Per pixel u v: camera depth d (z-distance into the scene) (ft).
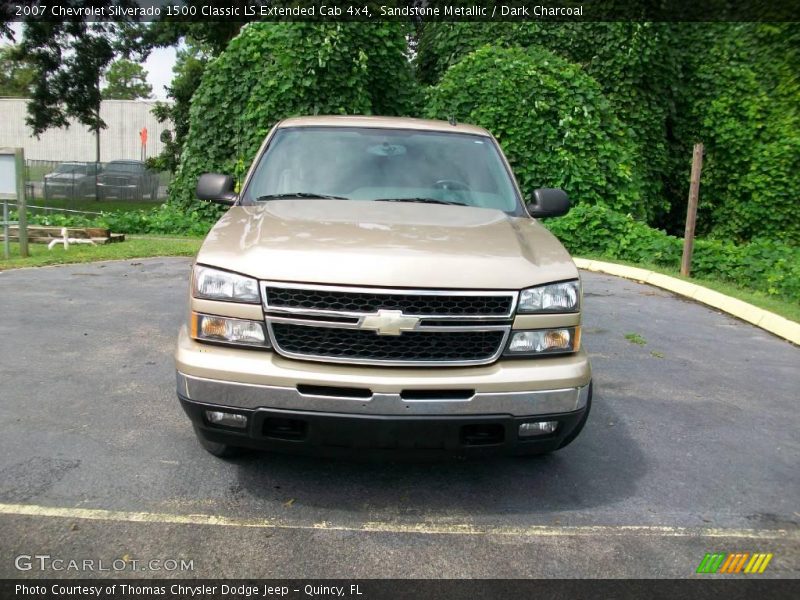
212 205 49.26
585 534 10.98
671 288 32.48
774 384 19.39
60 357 18.49
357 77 46.24
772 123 51.80
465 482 12.59
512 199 15.40
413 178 15.39
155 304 24.81
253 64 47.83
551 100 46.42
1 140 137.80
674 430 15.62
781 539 11.11
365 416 10.31
